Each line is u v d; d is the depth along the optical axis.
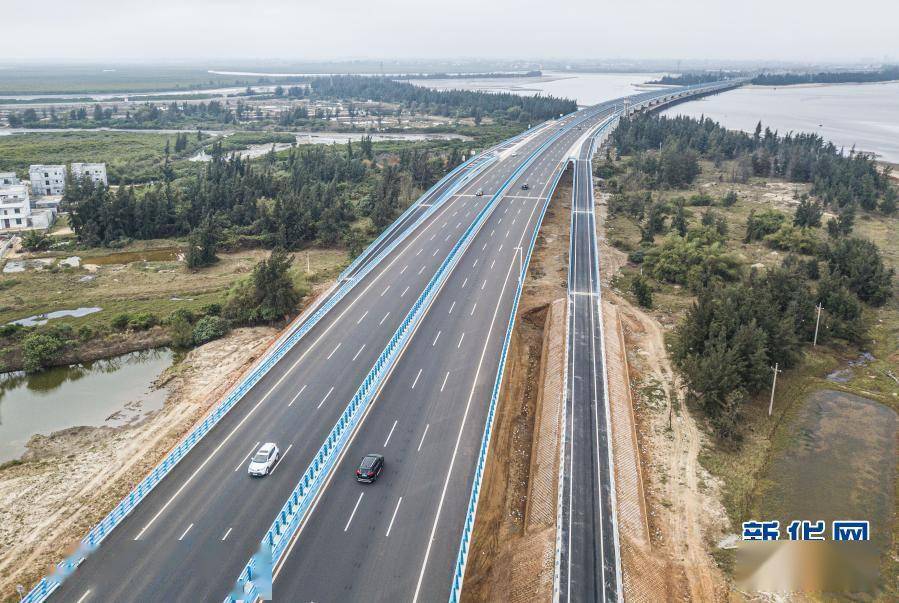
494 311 82.31
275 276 90.94
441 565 41.03
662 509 52.78
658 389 71.94
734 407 63.03
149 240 132.50
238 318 90.12
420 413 58.88
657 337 85.62
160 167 199.75
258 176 161.00
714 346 70.31
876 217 150.25
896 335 87.19
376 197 153.25
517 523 50.03
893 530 51.09
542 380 71.25
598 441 57.31
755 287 86.38
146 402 70.50
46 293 102.19
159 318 89.12
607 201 162.25
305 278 103.31
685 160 184.88
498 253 105.44
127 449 60.06
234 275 112.38
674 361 76.88
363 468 49.22
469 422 57.66
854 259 103.38
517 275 95.38
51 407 69.56
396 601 38.12
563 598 40.06
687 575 46.06
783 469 59.09
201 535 43.75
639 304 97.12
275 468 51.31
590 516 47.97
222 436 55.94
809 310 83.75
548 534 46.00
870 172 174.25
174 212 139.00
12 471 57.28
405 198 149.00
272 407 60.56
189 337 85.12
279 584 39.16
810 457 60.84
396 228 121.62
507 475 56.19
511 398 68.25
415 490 48.38
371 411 59.06
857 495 55.44
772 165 195.62
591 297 90.44
